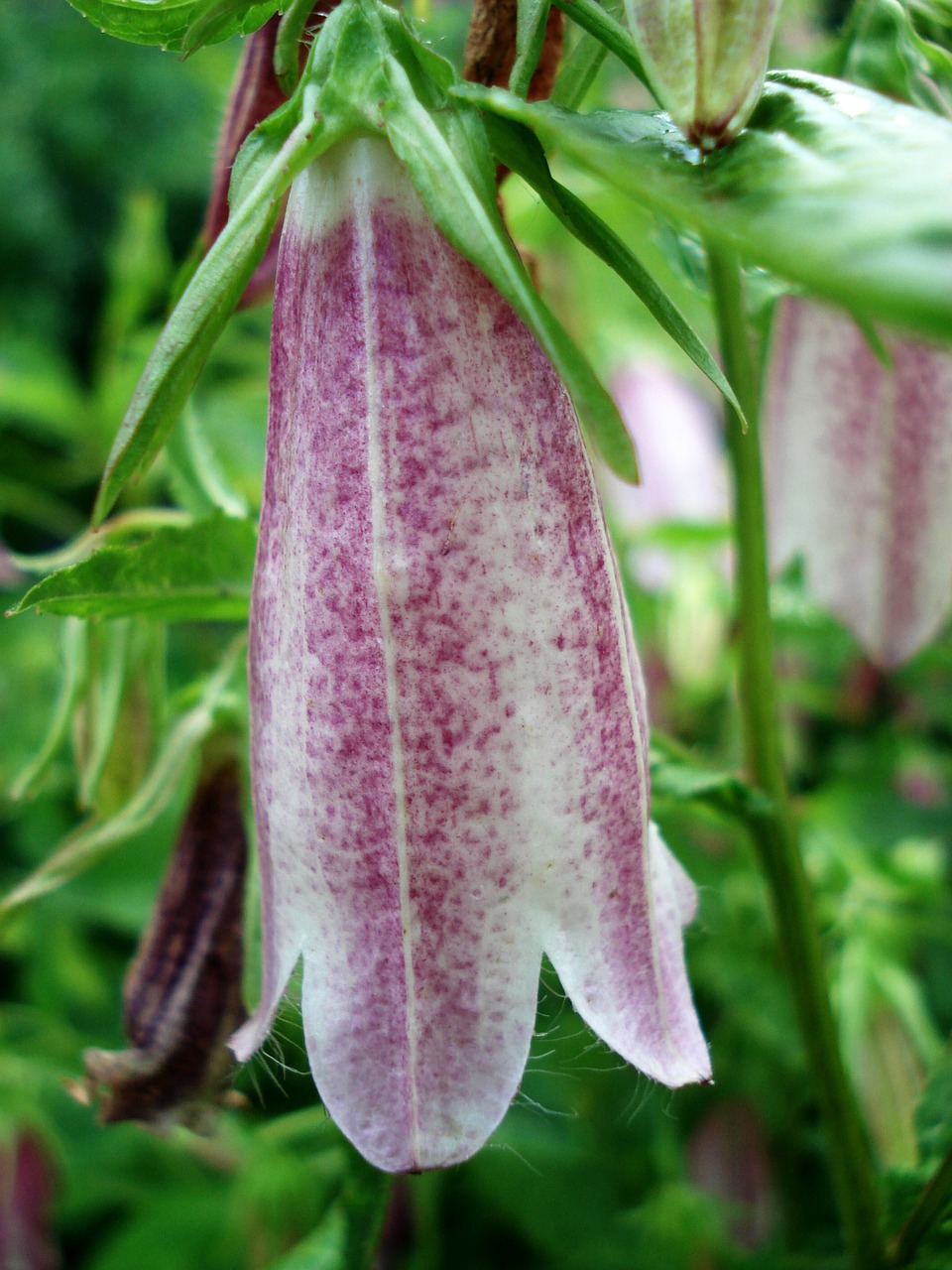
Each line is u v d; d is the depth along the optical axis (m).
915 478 0.16
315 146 0.09
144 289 0.34
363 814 0.09
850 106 0.08
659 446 0.30
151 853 0.28
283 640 0.10
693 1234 0.23
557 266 0.25
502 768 0.09
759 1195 0.24
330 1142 0.23
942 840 0.27
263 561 0.10
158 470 0.27
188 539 0.13
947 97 0.13
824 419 0.16
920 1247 0.14
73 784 0.34
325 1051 0.10
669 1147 0.24
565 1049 0.24
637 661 0.10
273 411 0.10
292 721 0.10
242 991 0.15
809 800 0.25
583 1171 0.26
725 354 0.14
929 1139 0.15
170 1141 0.26
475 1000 0.09
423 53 0.09
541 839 0.09
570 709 0.09
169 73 0.77
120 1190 0.31
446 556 0.09
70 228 0.75
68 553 0.16
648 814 0.10
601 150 0.08
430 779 0.09
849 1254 0.14
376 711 0.09
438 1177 0.26
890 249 0.06
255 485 0.28
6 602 0.35
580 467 0.10
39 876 0.15
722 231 0.07
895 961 0.21
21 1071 0.27
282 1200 0.24
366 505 0.09
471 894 0.09
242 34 0.10
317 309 0.09
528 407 0.09
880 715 0.30
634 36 0.08
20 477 0.40
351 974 0.10
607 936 0.10
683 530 0.26
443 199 0.09
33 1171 0.27
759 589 0.14
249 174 0.09
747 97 0.08
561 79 0.11
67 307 0.75
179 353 0.09
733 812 0.14
